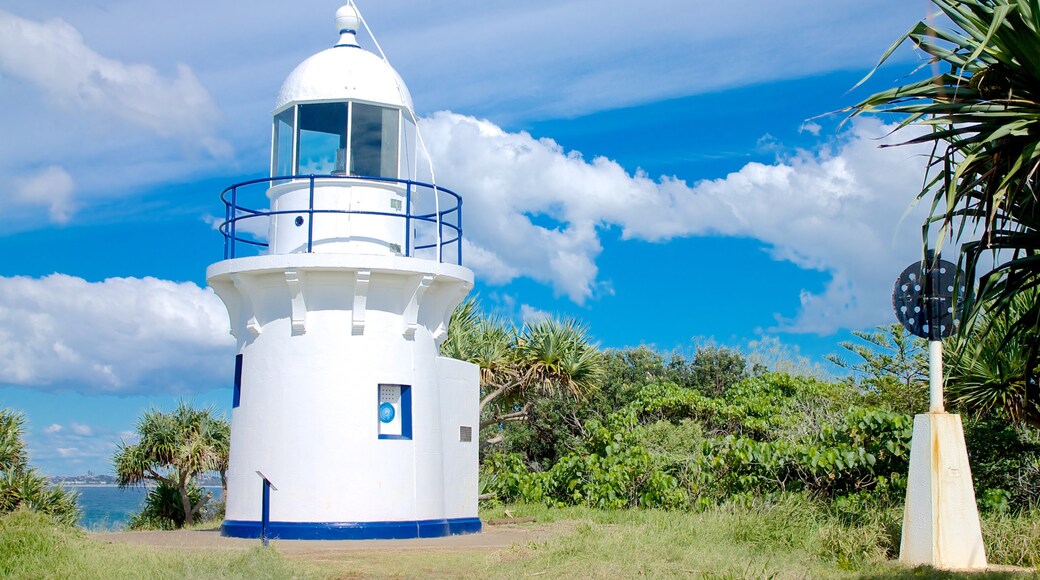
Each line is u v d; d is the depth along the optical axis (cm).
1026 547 1327
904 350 2825
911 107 961
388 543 1553
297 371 1666
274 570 1148
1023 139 937
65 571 1150
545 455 3666
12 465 2419
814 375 3534
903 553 1309
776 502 1762
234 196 1744
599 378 2673
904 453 1806
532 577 1161
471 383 1902
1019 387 1495
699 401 3016
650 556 1288
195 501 2875
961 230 973
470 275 1797
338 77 1777
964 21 956
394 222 1786
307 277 1672
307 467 1639
